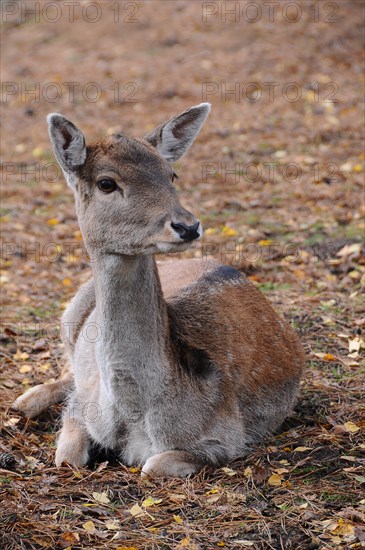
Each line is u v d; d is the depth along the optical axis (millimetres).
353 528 7840
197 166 21688
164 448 9289
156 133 9594
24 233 18547
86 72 30125
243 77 28172
